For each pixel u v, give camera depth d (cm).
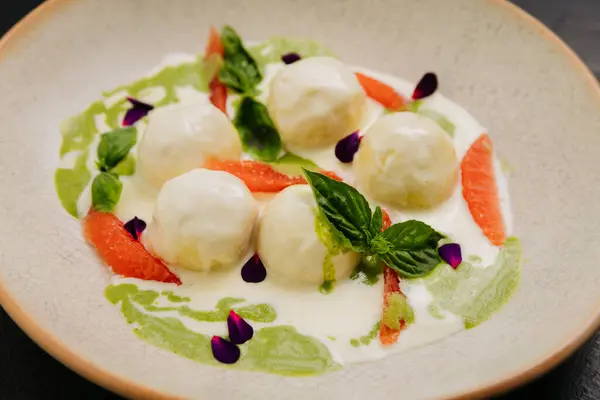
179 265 33
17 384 31
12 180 34
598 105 36
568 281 32
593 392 31
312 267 32
